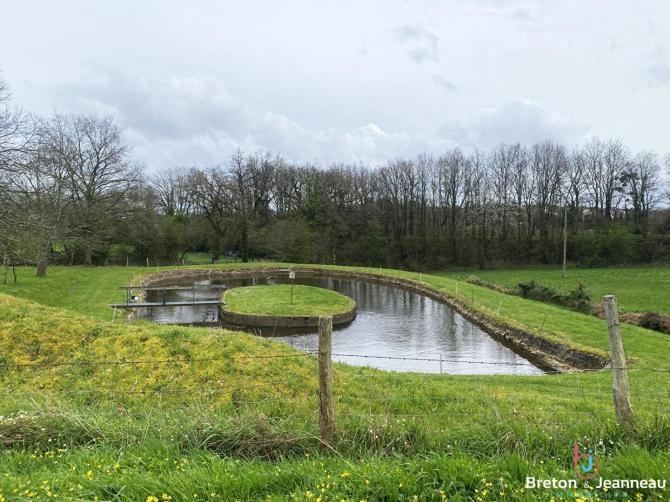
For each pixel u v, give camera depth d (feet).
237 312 75.97
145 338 33.81
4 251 65.51
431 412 23.79
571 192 199.11
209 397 26.53
